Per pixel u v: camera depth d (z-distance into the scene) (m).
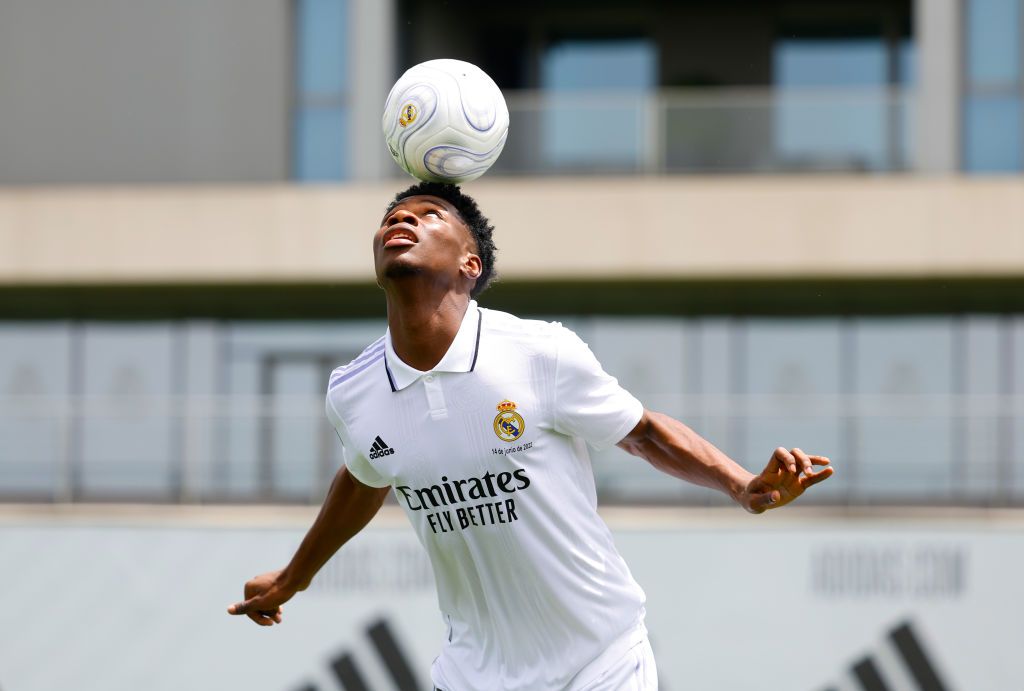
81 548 35.97
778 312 46.94
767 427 38.66
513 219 45.22
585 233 45.06
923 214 44.28
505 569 9.67
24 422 40.47
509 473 9.38
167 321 48.69
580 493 9.62
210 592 35.66
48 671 35.62
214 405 43.62
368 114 47.47
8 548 36.00
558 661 9.80
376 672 34.78
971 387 46.22
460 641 10.23
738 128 46.66
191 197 46.44
